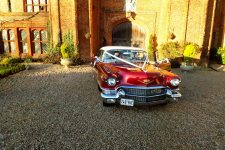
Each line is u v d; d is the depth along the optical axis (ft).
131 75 20.29
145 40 55.47
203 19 46.91
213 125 18.98
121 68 21.83
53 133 16.34
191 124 19.03
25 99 23.95
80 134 16.37
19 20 49.37
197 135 17.02
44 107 21.67
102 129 17.34
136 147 14.89
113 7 53.57
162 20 51.34
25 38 50.96
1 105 21.89
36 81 32.14
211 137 16.76
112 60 24.89
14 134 15.98
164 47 48.42
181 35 48.70
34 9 59.31
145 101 20.42
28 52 51.08
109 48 26.43
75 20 46.70
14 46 51.55
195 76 39.63
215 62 54.54
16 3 58.59
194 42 48.80
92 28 48.73
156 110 22.07
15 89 27.76
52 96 25.23
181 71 43.68
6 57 48.11
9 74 35.76
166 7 48.67
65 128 17.24
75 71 39.78
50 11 47.88
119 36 55.83
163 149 14.80
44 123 17.99
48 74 37.04
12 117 18.99
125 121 19.03
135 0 53.21
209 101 25.76
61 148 14.37
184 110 22.45
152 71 21.33
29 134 16.06
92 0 47.73
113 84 20.33
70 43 48.03
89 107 22.04
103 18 53.78
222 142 16.05
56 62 47.50
